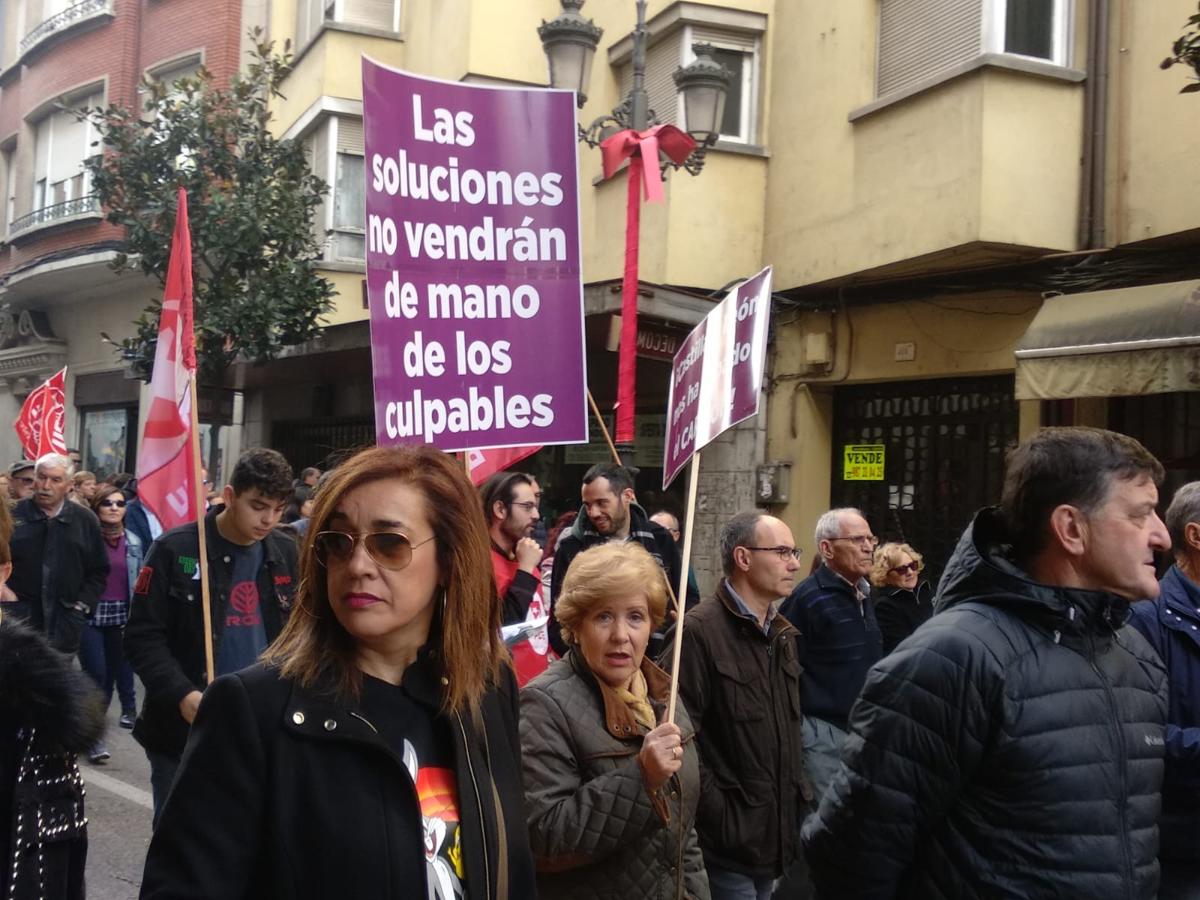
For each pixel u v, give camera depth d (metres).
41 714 2.44
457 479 2.10
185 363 4.73
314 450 17.27
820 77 9.91
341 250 15.58
